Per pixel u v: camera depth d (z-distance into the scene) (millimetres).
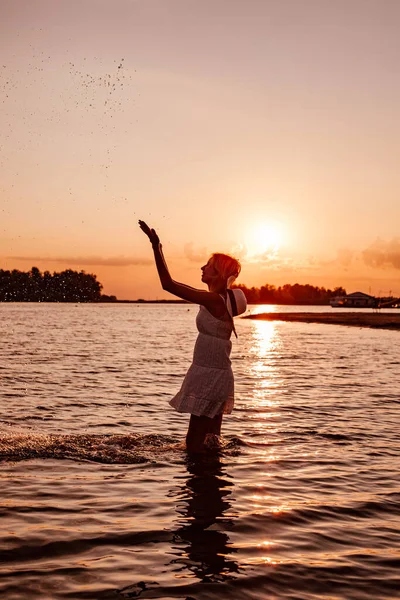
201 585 3381
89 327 50156
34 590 3264
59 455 6207
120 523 4344
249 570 3604
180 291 6043
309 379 14539
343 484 5484
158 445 6789
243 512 4648
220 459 6254
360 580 3500
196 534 4168
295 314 115188
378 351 25422
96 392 11344
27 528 4199
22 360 18172
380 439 7504
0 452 6238
